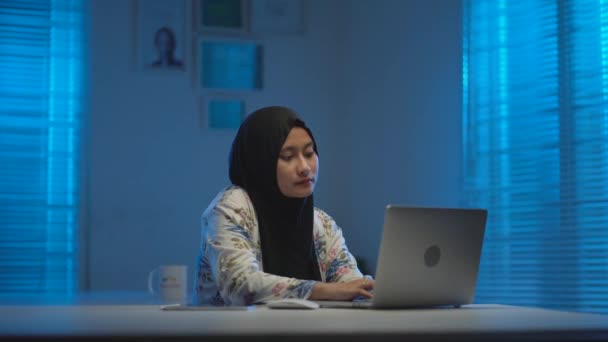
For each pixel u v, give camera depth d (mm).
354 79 4844
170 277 2959
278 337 1012
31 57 4754
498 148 3775
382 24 4574
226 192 2098
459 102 3914
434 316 1385
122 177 4746
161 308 1641
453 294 1768
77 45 4785
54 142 4734
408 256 1654
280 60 4992
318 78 5023
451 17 3992
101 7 4809
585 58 3436
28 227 4676
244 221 2025
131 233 4730
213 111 4871
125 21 4820
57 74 4762
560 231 3494
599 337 1107
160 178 4781
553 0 3568
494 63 3809
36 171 4711
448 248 1721
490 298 3760
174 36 4859
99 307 1746
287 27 5012
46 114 4738
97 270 4680
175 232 4777
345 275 2174
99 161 4734
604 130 3352
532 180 3609
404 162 4332
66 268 4676
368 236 4633
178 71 4844
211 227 2008
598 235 3355
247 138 2135
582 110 3430
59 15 4793
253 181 2125
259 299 1828
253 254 1956
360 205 4734
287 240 2104
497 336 1065
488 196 3799
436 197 4066
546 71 3580
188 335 1004
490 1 3834
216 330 1055
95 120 4746
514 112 3725
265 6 4992
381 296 1647
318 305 1667
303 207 2119
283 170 2074
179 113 4832
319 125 4992
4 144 4691
